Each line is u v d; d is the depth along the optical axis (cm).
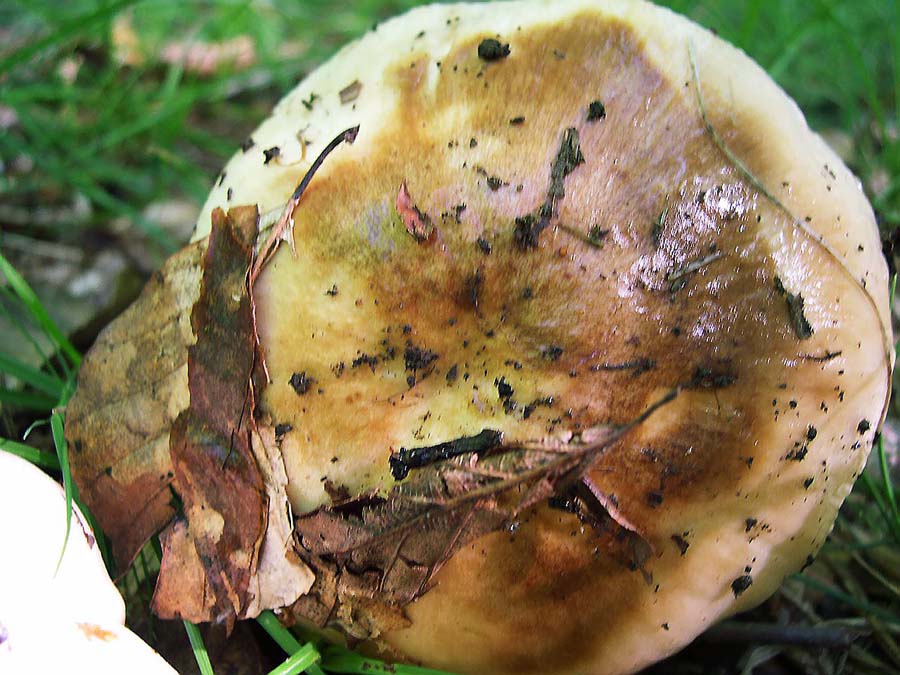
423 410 15
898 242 19
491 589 14
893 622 18
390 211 15
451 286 15
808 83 33
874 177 28
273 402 15
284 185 15
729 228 14
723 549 14
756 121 15
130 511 15
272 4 36
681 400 14
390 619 14
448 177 15
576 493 14
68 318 24
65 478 15
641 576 14
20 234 27
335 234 15
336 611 15
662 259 14
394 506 14
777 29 33
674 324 14
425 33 16
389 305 15
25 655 12
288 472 14
